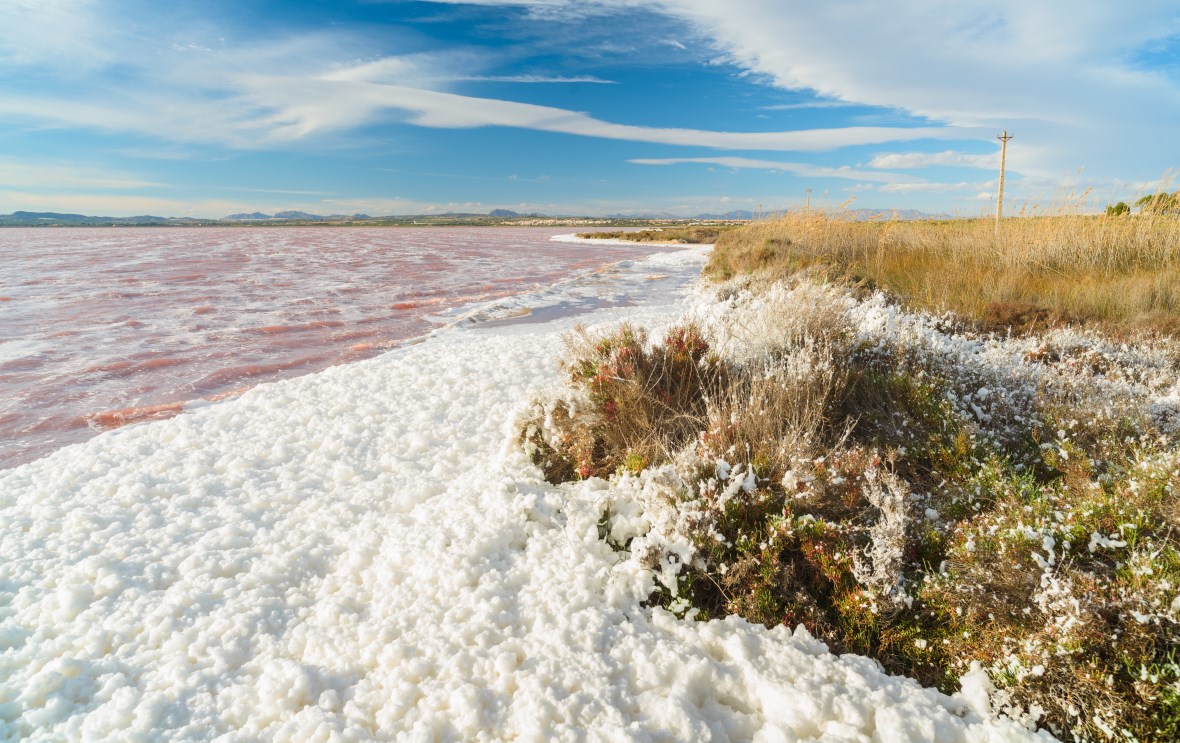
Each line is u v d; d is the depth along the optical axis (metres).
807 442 3.80
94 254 37.53
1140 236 9.97
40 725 2.41
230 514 4.25
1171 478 2.97
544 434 4.71
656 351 5.09
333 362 9.73
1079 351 6.33
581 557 3.37
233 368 9.40
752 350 5.52
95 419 7.11
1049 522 2.97
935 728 2.22
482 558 3.35
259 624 3.00
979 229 11.70
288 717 2.41
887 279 10.70
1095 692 2.24
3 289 18.84
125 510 4.33
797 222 15.85
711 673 2.58
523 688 2.45
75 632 2.96
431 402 6.66
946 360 5.28
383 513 4.21
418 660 2.63
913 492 3.84
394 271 26.31
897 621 2.90
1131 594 2.38
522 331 11.74
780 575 3.11
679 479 3.65
